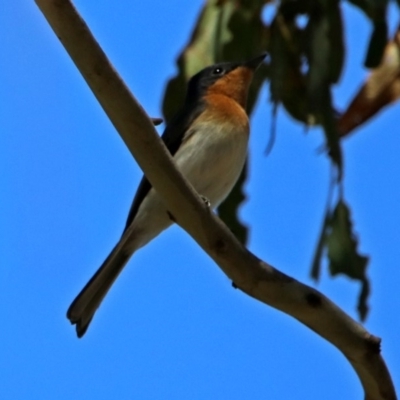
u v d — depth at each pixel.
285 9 10.56
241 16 10.68
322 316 7.93
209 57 10.76
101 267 10.75
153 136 7.58
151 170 7.77
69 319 10.34
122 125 7.51
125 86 7.29
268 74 10.96
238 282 8.12
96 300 10.56
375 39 9.96
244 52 10.70
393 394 8.16
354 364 8.11
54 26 7.03
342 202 9.88
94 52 7.10
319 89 10.08
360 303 9.92
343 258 9.89
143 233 10.86
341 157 9.93
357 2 10.08
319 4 10.34
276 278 7.99
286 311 8.08
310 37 10.30
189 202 7.91
